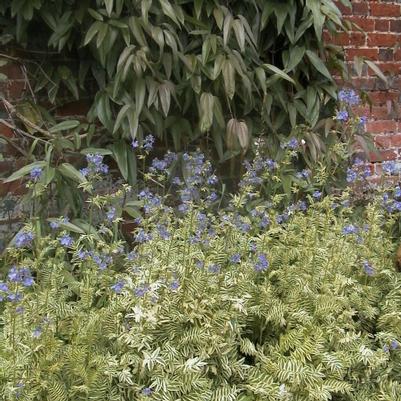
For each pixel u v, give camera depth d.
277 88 2.86
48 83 2.61
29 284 1.65
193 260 2.02
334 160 2.88
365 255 2.29
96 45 2.43
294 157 2.96
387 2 3.36
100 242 1.98
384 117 3.46
